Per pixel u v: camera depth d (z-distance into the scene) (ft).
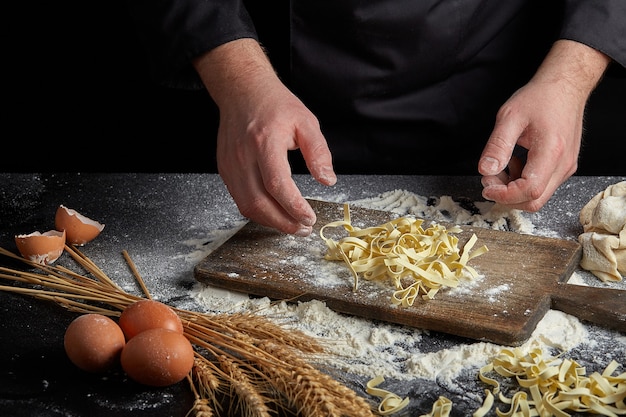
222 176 5.90
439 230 5.53
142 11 6.48
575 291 4.99
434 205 6.23
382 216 5.92
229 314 5.11
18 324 5.07
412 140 7.30
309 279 5.23
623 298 4.91
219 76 6.17
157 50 6.50
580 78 6.22
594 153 9.68
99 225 5.87
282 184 5.37
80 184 6.62
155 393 4.46
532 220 5.98
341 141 7.32
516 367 4.50
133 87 9.48
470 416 4.25
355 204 6.28
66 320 5.12
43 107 9.70
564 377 4.35
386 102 7.13
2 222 6.14
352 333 4.91
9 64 9.59
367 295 5.04
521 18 7.02
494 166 5.59
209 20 6.31
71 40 9.40
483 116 7.31
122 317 4.61
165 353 4.32
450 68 7.04
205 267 5.37
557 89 6.02
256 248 5.57
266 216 5.54
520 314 4.81
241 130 5.72
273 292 5.19
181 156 9.72
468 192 6.37
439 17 6.74
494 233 5.63
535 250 5.42
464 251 5.29
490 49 7.10
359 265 5.16
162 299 5.28
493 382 4.42
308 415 3.96
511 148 5.72
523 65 7.23
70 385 4.54
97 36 9.39
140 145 9.73
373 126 7.22
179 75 6.66
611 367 4.45
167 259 5.69
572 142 5.91
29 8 9.30
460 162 7.50
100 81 9.62
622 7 6.42
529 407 4.27
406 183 6.52
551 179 5.82
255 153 5.58
